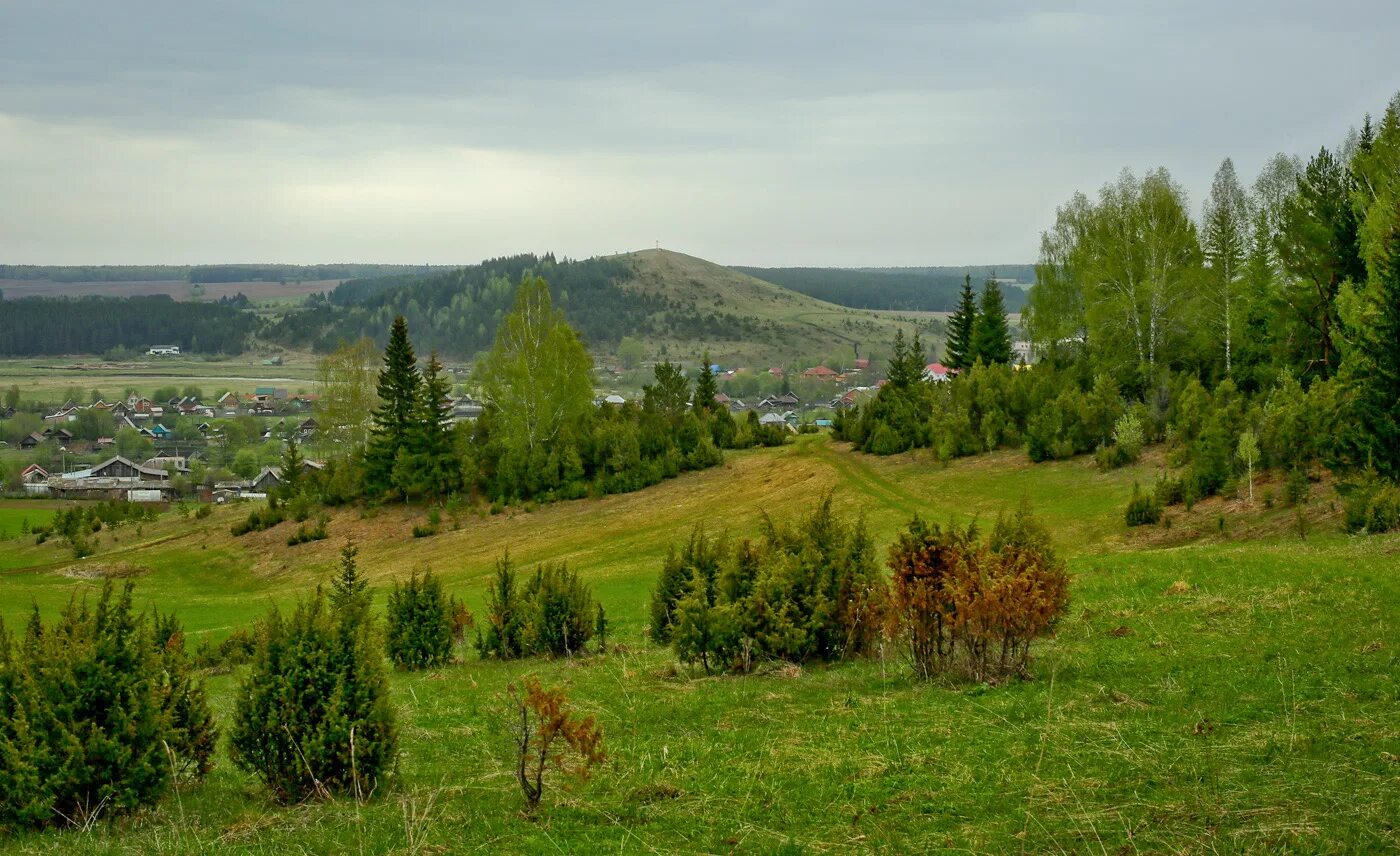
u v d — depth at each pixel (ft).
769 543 60.59
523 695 51.21
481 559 174.09
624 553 161.07
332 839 30.45
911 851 27.17
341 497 221.05
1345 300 138.21
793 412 627.05
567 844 29.01
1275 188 198.70
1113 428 166.30
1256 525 105.09
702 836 29.27
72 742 32.91
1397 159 160.25
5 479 390.83
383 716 36.24
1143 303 196.54
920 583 47.37
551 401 218.79
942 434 186.19
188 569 197.16
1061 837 27.27
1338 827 26.30
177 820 33.42
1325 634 46.65
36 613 36.35
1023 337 231.30
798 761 35.70
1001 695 42.68
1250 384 185.16
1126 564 79.41
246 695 35.78
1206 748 32.91
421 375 220.64
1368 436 99.45
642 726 43.65
